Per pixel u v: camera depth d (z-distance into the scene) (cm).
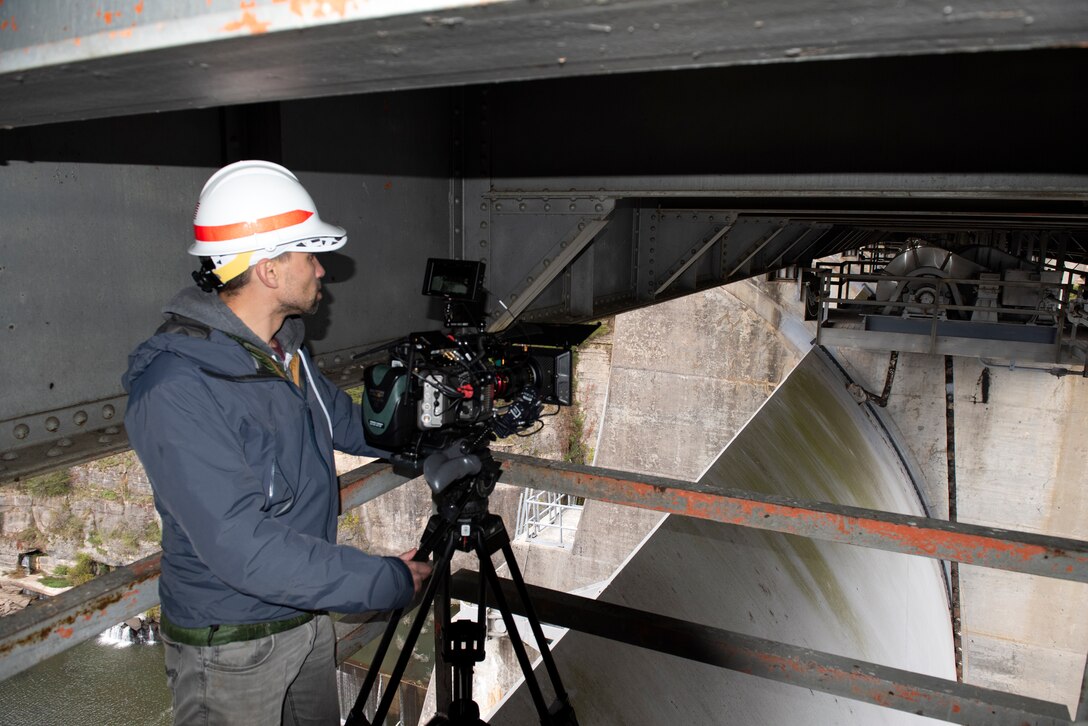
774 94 322
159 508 169
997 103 288
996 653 1235
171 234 248
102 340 228
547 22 71
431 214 367
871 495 902
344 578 155
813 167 320
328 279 309
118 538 2275
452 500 212
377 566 163
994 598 1229
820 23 69
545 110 361
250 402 161
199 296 165
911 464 1188
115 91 102
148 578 189
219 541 146
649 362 1630
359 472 258
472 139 376
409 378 191
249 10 76
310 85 99
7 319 203
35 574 2320
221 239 164
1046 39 70
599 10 67
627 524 1501
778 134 323
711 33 74
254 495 151
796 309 1462
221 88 101
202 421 150
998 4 61
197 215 169
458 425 208
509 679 911
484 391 206
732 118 329
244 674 169
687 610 425
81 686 1870
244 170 168
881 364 1189
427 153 361
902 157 305
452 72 92
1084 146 279
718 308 1555
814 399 980
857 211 553
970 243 1140
